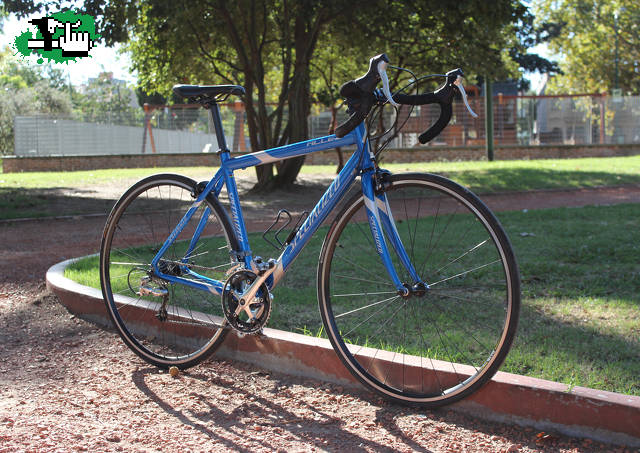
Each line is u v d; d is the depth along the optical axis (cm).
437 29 1253
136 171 2059
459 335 312
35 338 347
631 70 3378
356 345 283
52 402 259
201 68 1508
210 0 1214
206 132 2502
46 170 2425
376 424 237
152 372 297
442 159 2469
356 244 558
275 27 1412
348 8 1140
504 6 1094
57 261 566
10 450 214
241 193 1286
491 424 233
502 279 431
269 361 295
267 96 2386
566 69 3547
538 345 297
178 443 224
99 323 370
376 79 235
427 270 448
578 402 217
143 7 1170
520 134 2645
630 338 305
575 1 3341
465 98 230
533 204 976
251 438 228
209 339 313
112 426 237
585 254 505
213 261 328
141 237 467
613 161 1984
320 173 1798
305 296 394
